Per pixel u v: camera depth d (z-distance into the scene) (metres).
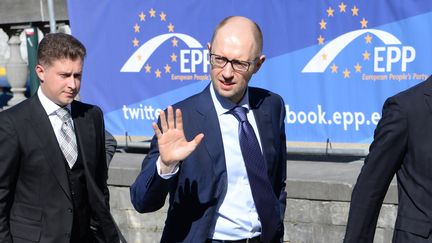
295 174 4.96
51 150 3.05
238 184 2.89
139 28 5.93
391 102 2.83
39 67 3.06
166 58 5.88
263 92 3.10
